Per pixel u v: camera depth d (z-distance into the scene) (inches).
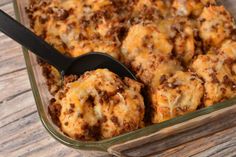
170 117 17.0
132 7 20.1
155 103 17.3
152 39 18.4
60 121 16.7
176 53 18.8
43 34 19.1
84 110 16.5
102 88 16.7
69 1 19.7
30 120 19.2
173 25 19.3
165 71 17.8
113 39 18.7
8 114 19.4
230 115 18.2
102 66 18.1
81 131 16.2
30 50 17.2
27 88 19.9
